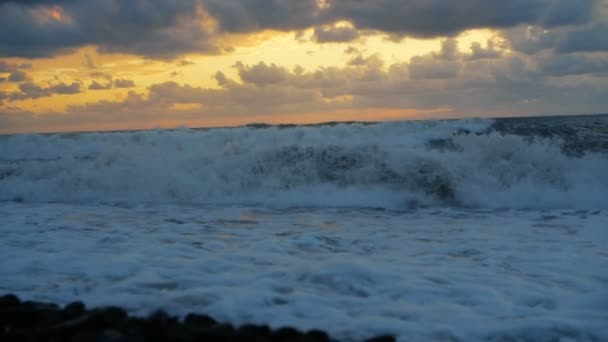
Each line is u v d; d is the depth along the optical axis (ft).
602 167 35.78
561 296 14.64
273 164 39.42
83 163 43.57
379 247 21.58
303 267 17.37
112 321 12.28
